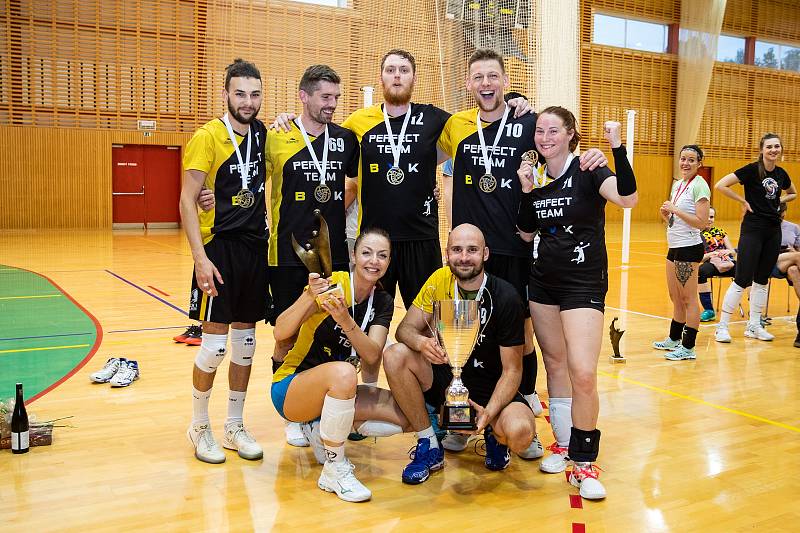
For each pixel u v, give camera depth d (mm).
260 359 5875
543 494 3291
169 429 4105
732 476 3520
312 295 3311
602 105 22203
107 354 5832
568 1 8422
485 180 3949
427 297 3582
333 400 3199
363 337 3305
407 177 4086
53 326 6824
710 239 8055
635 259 13664
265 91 17156
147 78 17250
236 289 3619
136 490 3238
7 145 16359
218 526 2887
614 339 5891
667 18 23188
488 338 3455
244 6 17219
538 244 3498
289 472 3504
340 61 17031
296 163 3838
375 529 2893
